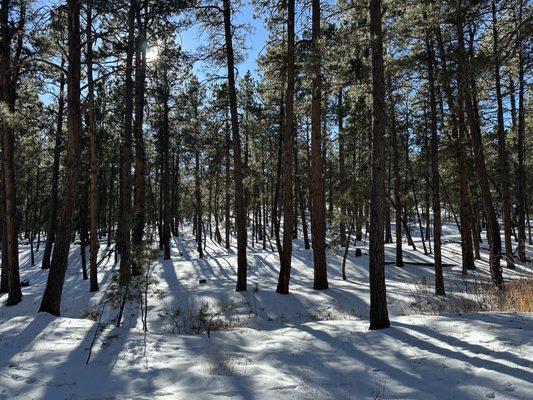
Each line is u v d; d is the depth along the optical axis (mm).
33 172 38656
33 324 8648
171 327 10859
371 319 8109
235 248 39062
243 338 8305
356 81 12172
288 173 15406
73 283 20938
